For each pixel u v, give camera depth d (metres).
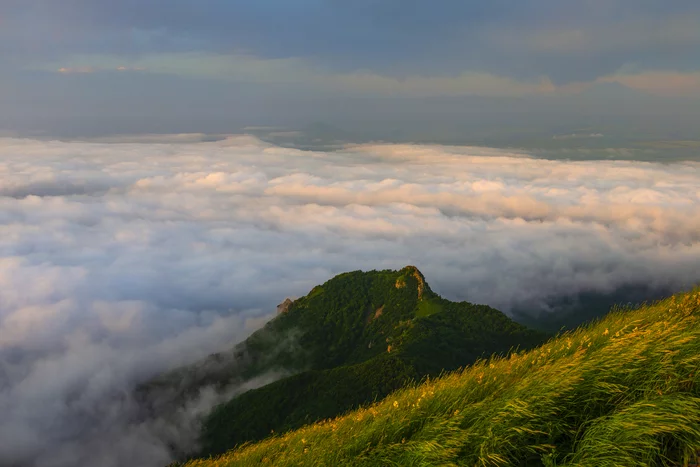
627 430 5.59
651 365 6.47
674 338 6.77
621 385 6.36
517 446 6.02
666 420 5.54
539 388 6.57
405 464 6.30
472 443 6.18
